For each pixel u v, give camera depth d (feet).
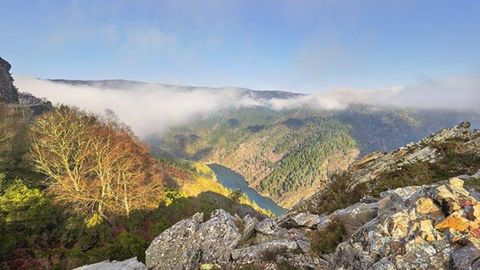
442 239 27.02
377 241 29.25
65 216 117.80
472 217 28.07
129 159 155.43
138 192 139.03
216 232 49.73
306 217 49.67
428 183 59.88
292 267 38.75
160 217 136.56
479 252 23.94
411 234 28.50
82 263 70.44
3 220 93.71
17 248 91.91
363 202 52.42
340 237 41.88
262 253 42.47
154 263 48.73
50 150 134.41
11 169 132.67
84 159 147.64
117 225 122.21
